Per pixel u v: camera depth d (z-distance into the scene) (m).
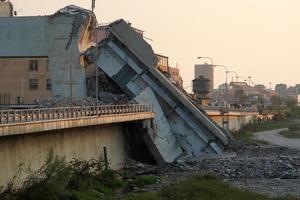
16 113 56.06
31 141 61.03
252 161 102.88
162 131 108.69
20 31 123.00
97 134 84.50
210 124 111.69
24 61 122.62
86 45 125.31
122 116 90.50
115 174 77.62
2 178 53.94
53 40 121.56
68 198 56.94
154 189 71.88
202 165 98.06
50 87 121.50
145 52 116.38
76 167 70.38
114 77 117.44
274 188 74.88
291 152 124.94
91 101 106.62
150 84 114.75
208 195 62.84
